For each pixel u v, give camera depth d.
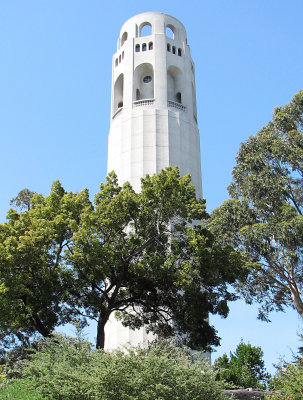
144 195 30.58
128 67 59.62
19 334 30.95
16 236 28.78
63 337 18.33
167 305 30.20
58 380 15.54
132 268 30.03
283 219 34.25
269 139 37.97
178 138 54.50
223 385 17.20
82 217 28.70
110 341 45.16
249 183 36.41
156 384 15.27
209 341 29.67
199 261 28.73
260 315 38.75
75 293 28.72
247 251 34.69
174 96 60.22
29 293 26.88
